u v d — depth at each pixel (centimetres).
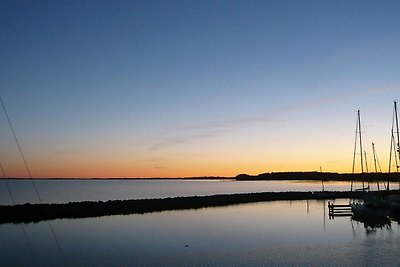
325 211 6062
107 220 5003
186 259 2703
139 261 2669
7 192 13400
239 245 3178
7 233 3953
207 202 7662
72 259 2752
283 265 2508
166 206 6844
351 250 2922
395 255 2747
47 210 5606
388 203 4972
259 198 8612
